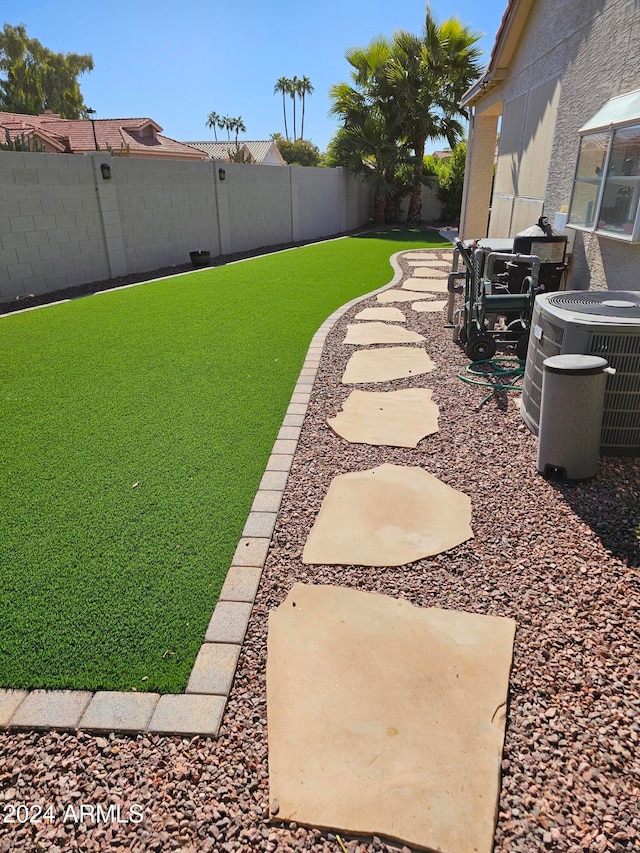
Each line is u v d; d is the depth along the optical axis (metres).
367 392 4.80
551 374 3.13
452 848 1.49
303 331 6.77
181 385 4.97
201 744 1.78
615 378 3.38
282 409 4.45
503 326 6.61
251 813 1.59
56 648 2.14
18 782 1.68
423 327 6.95
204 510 3.06
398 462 3.60
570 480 3.27
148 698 1.93
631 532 2.82
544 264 5.79
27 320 7.32
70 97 42.44
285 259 13.07
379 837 1.52
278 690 1.96
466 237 13.21
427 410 4.42
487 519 2.96
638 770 1.69
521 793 1.63
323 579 2.53
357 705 1.89
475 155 12.50
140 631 2.23
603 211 4.89
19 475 3.44
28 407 4.50
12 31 40.34
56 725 1.84
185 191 12.08
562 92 6.31
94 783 1.67
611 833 1.52
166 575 2.55
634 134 4.30
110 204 10.20
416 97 19.58
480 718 1.84
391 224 23.22
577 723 1.84
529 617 2.29
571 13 6.02
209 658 2.10
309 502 3.15
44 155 8.81
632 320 3.30
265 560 2.65
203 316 7.48
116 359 5.70
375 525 2.92
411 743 1.76
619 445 3.53
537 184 7.38
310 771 1.68
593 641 2.17
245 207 14.34
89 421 4.23
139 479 3.39
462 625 2.24
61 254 9.38
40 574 2.55
